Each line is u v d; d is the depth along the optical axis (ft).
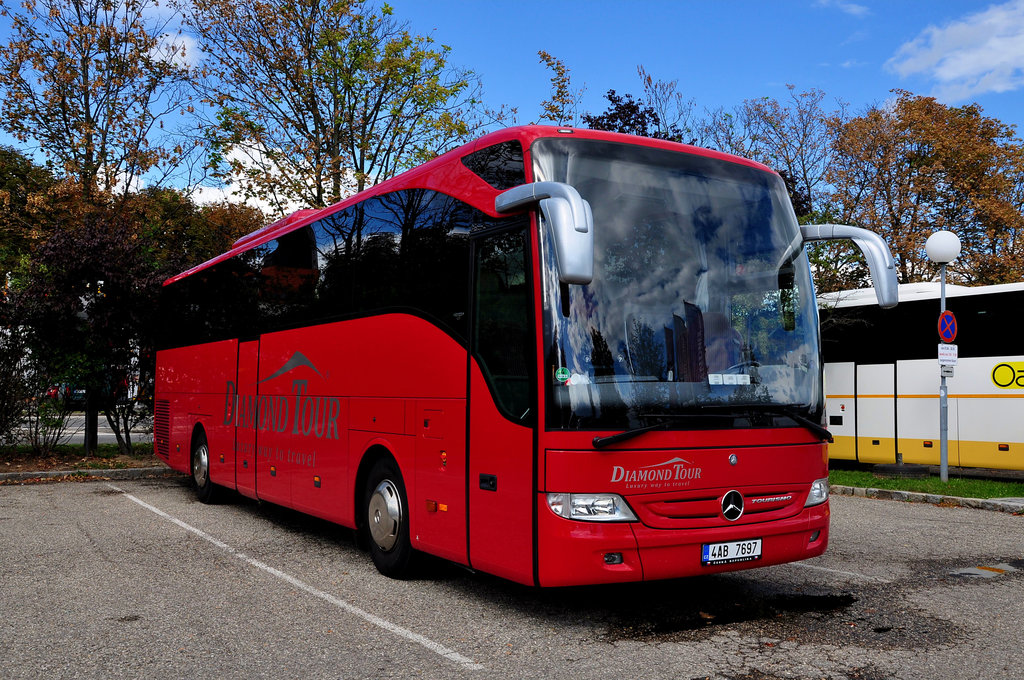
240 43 67.87
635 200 18.80
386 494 23.43
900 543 28.84
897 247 87.25
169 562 25.53
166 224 66.03
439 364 21.03
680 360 18.04
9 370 53.16
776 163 73.87
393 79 70.28
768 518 18.66
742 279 19.52
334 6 68.39
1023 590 21.71
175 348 44.98
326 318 27.89
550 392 17.06
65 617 19.08
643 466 17.11
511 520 17.94
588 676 14.97
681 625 18.38
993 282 94.63
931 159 93.86
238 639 17.39
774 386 19.10
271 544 28.78
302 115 70.44
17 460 53.83
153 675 15.14
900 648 16.61
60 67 59.98
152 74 63.67
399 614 19.42
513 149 19.25
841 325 55.36
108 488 44.96
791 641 17.13
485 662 15.84
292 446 30.09
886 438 52.70
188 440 41.70
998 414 47.80
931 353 50.98
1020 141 100.89
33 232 61.11
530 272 17.83
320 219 29.30
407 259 23.17
